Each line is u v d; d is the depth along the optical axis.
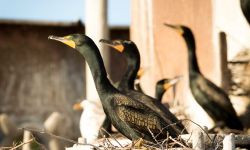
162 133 12.07
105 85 12.38
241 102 18.45
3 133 18.22
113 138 13.16
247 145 11.57
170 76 20.36
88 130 16.78
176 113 18.55
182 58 19.92
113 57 30.20
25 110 31.28
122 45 15.77
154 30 20.97
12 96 31.36
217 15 18.94
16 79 31.45
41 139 13.60
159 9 20.88
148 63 21.19
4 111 31.20
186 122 16.78
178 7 20.23
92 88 19.53
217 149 10.97
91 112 17.08
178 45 20.09
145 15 21.48
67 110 31.17
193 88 17.75
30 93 31.48
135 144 11.71
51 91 31.48
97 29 20.08
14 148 12.02
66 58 31.62
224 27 18.73
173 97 19.61
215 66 18.95
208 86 17.58
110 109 12.27
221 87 18.72
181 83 19.75
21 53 31.44
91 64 12.47
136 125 12.12
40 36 31.38
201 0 19.47
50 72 31.52
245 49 18.34
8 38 31.27
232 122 17.36
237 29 18.42
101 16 20.09
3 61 31.34
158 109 13.33
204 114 18.66
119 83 15.68
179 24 20.23
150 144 11.86
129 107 12.17
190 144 10.98
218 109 17.39
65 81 31.52
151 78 20.95
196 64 17.98
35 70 31.47
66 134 18.70
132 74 15.63
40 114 31.33
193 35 18.28
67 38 12.70
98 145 12.48
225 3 18.69
